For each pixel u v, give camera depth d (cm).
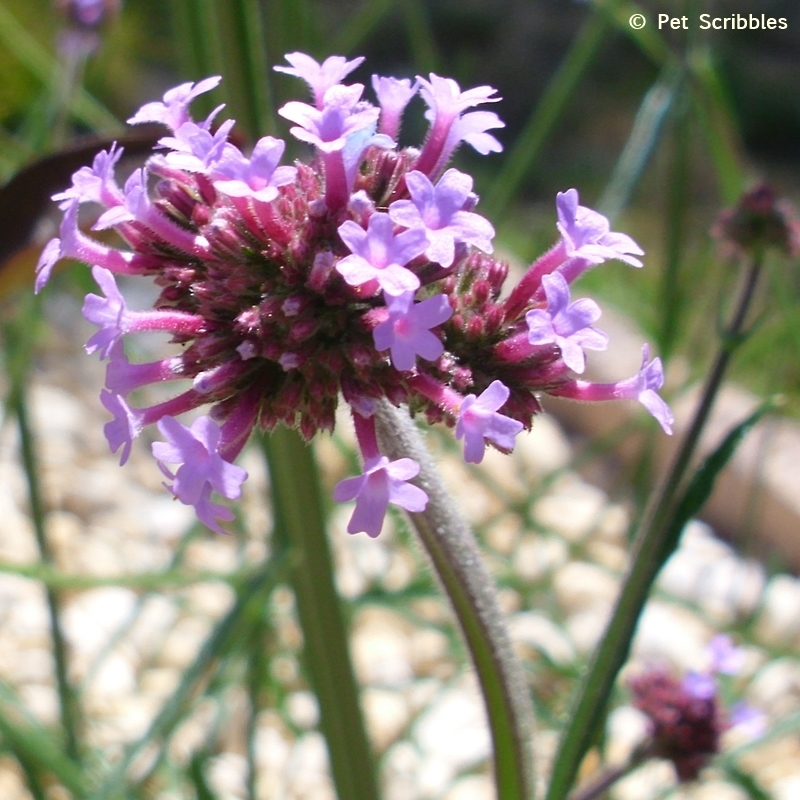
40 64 39
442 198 20
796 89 122
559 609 48
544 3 134
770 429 41
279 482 28
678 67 32
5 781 39
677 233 33
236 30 25
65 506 55
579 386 22
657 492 24
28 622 47
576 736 23
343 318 21
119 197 22
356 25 37
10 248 25
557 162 106
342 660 27
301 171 22
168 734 28
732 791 40
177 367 21
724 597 53
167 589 39
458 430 20
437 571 22
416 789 37
